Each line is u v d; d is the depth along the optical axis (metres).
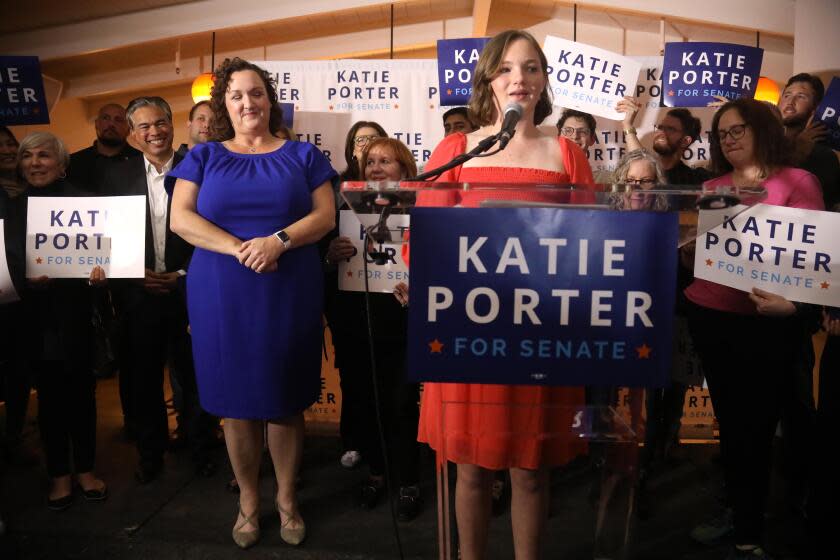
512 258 1.25
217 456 3.33
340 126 3.66
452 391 1.54
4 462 3.29
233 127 2.53
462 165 1.78
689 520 2.64
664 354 1.26
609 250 1.25
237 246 2.23
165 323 3.02
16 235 2.67
